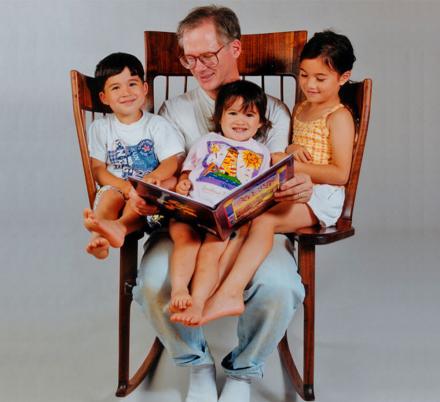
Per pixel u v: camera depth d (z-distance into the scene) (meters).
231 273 1.74
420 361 2.30
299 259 1.92
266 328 1.80
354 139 2.09
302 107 2.19
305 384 2.03
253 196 1.71
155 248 1.86
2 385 2.12
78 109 2.03
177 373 2.21
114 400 2.04
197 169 1.98
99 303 2.72
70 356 2.31
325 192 2.01
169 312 1.77
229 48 2.07
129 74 2.06
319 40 2.03
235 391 1.91
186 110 2.20
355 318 2.61
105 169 2.11
